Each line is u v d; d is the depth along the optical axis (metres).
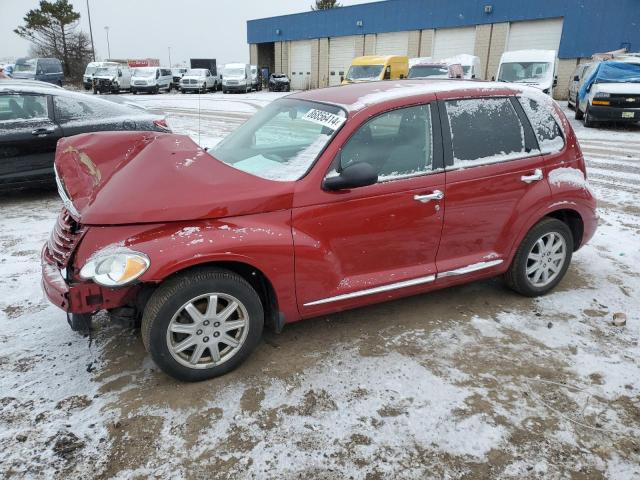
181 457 2.44
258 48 46.53
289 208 3.01
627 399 2.87
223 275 2.87
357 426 2.65
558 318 3.78
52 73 28.64
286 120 3.67
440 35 33.44
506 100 3.82
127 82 37.09
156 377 3.04
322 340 3.46
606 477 2.34
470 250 3.72
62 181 3.18
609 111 14.21
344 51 39.12
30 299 4.00
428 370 3.12
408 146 3.39
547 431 2.62
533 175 3.80
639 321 3.75
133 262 2.62
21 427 2.61
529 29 29.84
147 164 2.97
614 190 7.64
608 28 26.94
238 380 3.02
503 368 3.14
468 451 2.49
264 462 2.42
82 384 2.96
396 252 3.42
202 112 20.34
